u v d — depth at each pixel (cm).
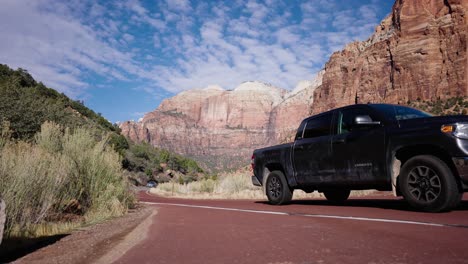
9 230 504
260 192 1823
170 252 323
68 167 808
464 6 14350
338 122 759
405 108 712
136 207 1063
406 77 15462
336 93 19638
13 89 1560
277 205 877
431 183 565
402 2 16988
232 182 2408
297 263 263
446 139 552
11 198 539
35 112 1437
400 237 346
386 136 644
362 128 699
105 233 473
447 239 327
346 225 444
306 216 562
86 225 614
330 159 745
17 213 563
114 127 11112
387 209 642
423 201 572
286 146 866
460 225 406
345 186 727
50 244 416
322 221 493
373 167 663
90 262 295
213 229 456
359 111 726
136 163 9500
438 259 254
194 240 380
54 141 1002
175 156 13938
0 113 1326
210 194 2255
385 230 393
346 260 264
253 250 316
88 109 9981
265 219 545
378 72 17325
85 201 864
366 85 17725
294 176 834
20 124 1342
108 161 954
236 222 520
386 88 16512
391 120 660
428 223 432
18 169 600
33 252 368
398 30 16938
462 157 532
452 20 14475
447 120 569
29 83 7175
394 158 632
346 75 19600
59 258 319
